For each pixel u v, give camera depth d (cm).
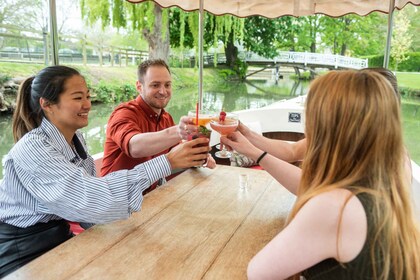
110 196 114
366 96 75
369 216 70
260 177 186
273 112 412
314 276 79
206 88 1404
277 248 79
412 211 78
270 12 336
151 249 109
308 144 85
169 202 148
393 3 195
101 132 770
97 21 1050
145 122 212
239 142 147
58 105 133
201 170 197
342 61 1468
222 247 111
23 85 137
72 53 1065
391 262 72
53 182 116
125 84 1120
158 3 294
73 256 104
